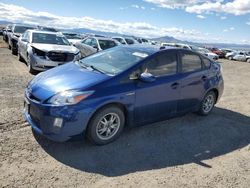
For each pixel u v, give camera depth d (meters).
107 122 4.58
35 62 9.71
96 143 4.54
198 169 4.25
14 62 12.41
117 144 4.73
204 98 6.36
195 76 5.91
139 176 3.88
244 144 5.39
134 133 5.23
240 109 7.76
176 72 5.55
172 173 4.05
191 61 5.95
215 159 4.64
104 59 5.37
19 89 7.55
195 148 4.96
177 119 6.25
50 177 3.64
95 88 4.36
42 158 4.07
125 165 4.13
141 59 5.04
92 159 4.18
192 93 5.92
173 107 5.55
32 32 11.34
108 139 4.66
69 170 3.85
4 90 7.29
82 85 4.36
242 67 23.66
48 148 4.36
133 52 5.36
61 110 4.12
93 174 3.81
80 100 4.18
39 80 4.77
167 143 5.02
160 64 5.27
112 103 4.51
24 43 11.41
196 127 5.92
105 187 3.56
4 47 19.78
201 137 5.46
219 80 6.66
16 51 15.48
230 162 4.59
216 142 5.33
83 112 4.20
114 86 4.55
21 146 4.33
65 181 3.59
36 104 4.30
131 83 4.75
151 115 5.16
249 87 11.70
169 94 5.36
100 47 13.86
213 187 3.81
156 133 5.37
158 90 5.12
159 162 4.33
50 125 4.18
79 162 4.07
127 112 4.77
